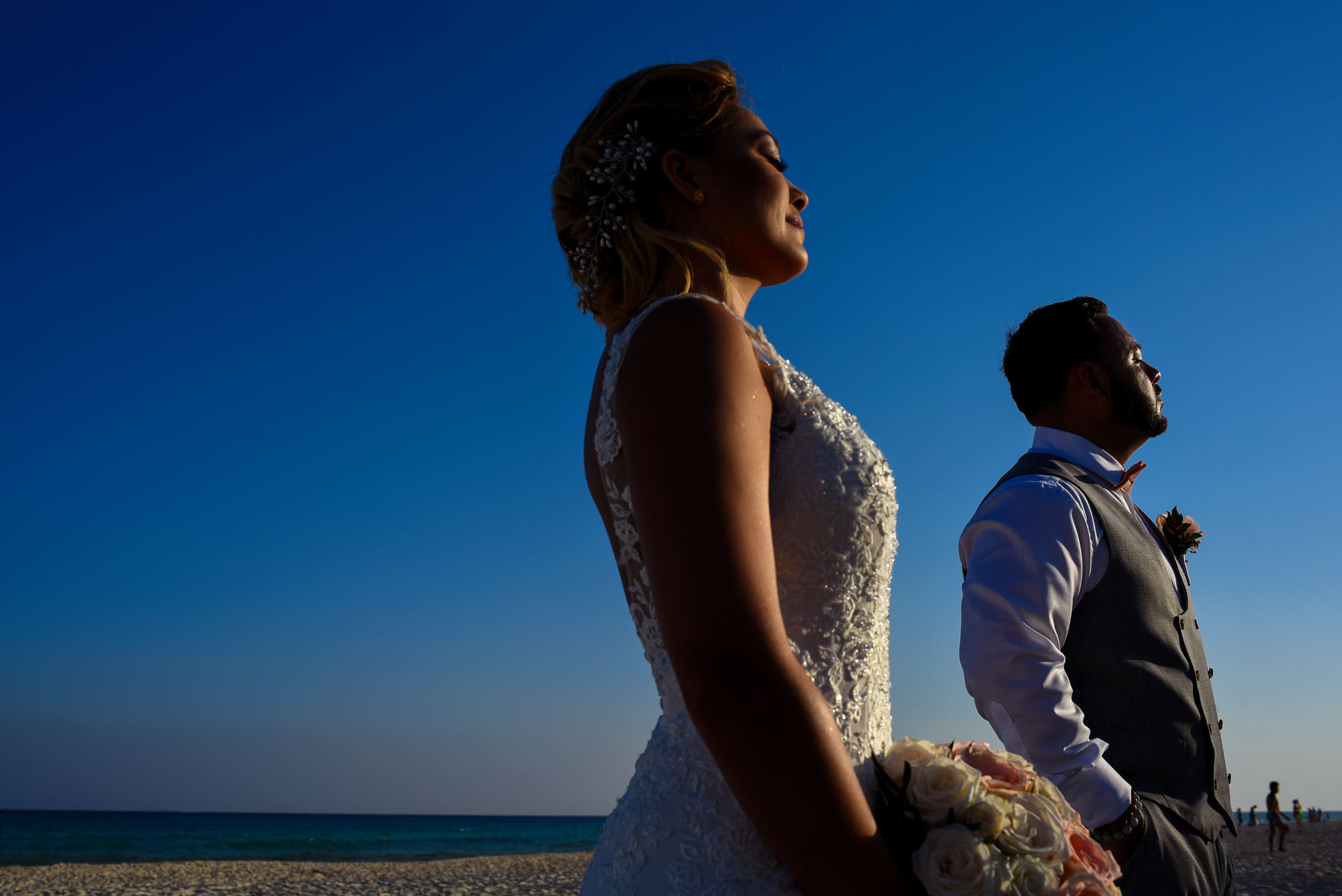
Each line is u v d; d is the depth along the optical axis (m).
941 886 1.00
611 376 1.17
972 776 1.11
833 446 1.23
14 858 35.84
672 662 0.94
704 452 0.97
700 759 1.16
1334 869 18.69
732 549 0.93
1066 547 2.18
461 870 24.05
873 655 1.25
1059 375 2.57
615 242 1.40
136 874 21.53
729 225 1.39
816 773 0.90
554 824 105.88
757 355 1.21
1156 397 2.54
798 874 0.93
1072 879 1.09
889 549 1.29
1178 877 1.98
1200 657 2.32
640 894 1.14
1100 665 2.18
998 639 2.10
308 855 38.81
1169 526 2.52
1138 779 2.11
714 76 1.46
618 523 1.22
